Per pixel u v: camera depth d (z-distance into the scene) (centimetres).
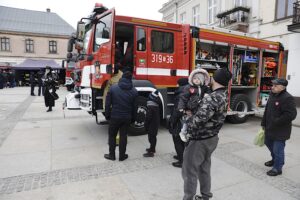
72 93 695
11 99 1455
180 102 334
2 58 3575
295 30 1119
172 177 402
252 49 799
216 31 716
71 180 386
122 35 632
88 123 786
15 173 409
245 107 824
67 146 552
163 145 571
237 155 514
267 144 434
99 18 613
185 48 674
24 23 3769
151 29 632
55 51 3828
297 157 509
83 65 657
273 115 408
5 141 583
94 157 487
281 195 351
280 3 1307
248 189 367
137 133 644
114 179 392
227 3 1723
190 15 2262
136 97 467
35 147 542
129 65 618
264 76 859
